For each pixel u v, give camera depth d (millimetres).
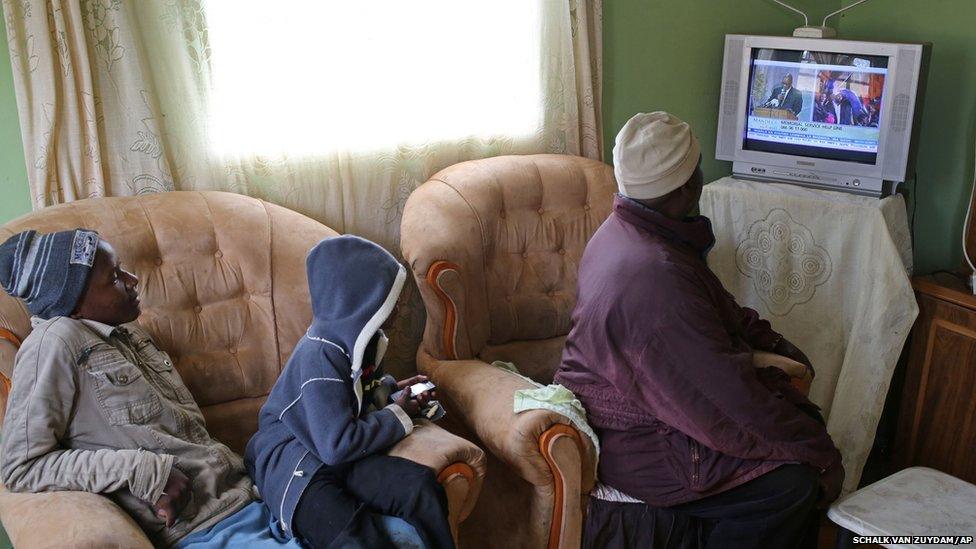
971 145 2773
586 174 2604
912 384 2609
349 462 1742
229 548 1648
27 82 2043
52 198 2135
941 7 2812
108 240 1983
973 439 2443
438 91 2582
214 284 2104
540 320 2467
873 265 2504
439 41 2537
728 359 1764
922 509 1758
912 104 2512
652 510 1909
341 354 1758
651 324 1786
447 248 2246
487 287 2400
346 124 2455
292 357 1845
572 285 2516
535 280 2479
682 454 1839
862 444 2562
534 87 2727
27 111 2057
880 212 2492
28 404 1612
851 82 2611
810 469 1820
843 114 2652
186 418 1828
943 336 2482
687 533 1905
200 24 2188
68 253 1679
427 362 2301
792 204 2654
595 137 2863
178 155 2264
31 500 1584
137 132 2174
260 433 1864
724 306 1970
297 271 2168
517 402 1912
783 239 2703
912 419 2625
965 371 2434
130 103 2148
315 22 2332
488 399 2002
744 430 1778
